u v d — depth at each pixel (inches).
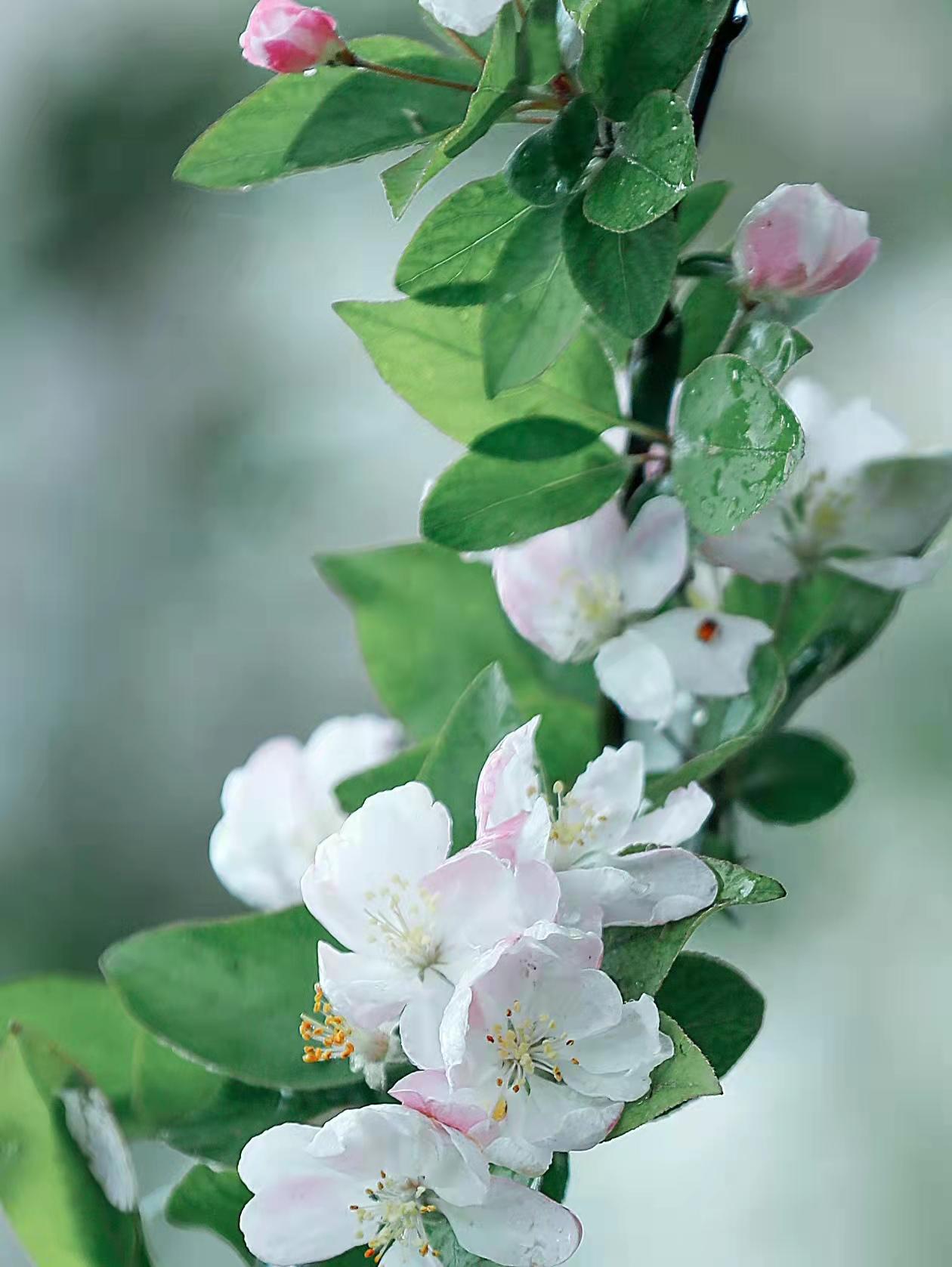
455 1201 18.5
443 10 19.3
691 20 19.1
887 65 48.9
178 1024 19.9
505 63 19.2
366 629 22.8
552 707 21.7
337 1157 18.5
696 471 19.6
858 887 48.6
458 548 20.2
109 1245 20.0
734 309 20.4
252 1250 18.8
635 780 19.5
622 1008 18.5
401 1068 19.6
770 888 18.8
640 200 19.1
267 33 19.6
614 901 18.7
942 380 49.9
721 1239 47.3
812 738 21.5
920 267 49.8
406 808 19.0
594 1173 47.8
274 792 22.5
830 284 19.9
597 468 20.4
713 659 20.5
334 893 18.9
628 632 20.6
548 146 19.3
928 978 48.4
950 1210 47.3
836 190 49.7
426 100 20.0
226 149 19.9
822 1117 48.2
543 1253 18.5
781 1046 48.7
